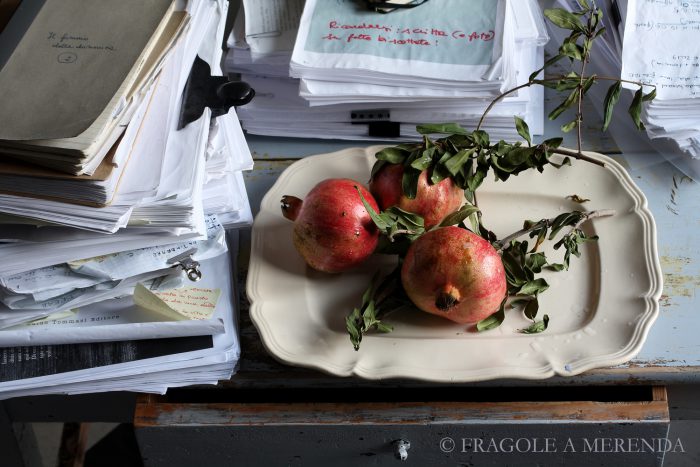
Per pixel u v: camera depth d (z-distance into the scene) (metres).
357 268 0.72
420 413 0.69
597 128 0.86
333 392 0.74
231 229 0.77
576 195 0.76
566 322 0.68
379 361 0.65
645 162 0.82
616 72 0.86
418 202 0.67
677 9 0.85
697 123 0.81
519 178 0.78
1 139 0.55
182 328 0.65
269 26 0.86
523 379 0.63
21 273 0.65
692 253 0.75
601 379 0.67
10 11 0.80
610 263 0.71
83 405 0.77
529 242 0.74
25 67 0.61
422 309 0.65
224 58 0.95
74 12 0.65
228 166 0.70
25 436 0.94
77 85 0.59
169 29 0.66
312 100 0.81
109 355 0.66
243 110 0.85
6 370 0.65
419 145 0.68
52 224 0.60
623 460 0.72
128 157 0.60
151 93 0.64
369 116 0.85
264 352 0.70
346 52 0.81
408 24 0.83
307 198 0.67
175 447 0.72
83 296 0.67
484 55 0.80
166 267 0.68
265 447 0.72
